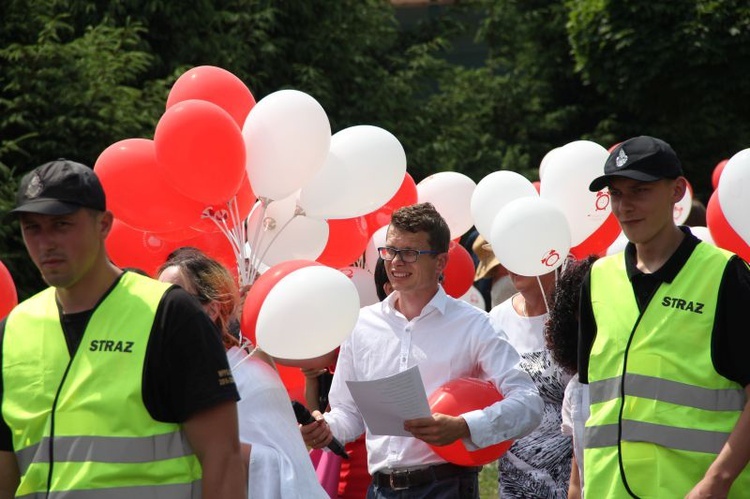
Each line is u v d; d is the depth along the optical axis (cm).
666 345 534
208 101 724
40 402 439
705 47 2127
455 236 897
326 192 726
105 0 1989
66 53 1722
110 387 432
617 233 825
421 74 2445
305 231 760
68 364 439
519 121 2750
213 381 436
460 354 645
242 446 521
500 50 2862
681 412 529
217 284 537
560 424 721
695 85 2209
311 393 764
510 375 632
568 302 618
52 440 434
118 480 430
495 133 2744
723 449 512
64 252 428
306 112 680
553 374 726
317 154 686
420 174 2266
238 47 2038
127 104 1736
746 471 534
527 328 755
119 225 748
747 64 2178
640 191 538
